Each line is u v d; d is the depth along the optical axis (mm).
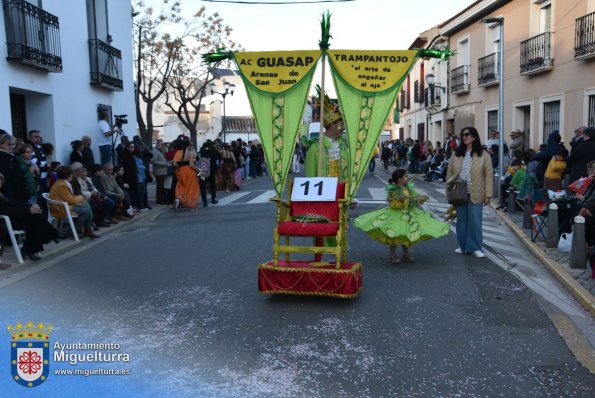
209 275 7320
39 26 12203
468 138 8156
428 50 5980
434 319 5523
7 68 11281
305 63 6090
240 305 5988
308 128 6875
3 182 7797
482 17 23516
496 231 10805
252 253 8648
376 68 6035
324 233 5930
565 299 6273
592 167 7637
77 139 14477
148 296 6391
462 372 4312
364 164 6070
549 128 18547
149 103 28578
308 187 6148
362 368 4383
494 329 5254
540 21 19188
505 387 4059
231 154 19547
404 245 7758
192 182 14461
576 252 7211
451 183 8289
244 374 4285
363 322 5430
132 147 13523
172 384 4125
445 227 7672
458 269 7531
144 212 13883
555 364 4469
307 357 4602
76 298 6352
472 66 24891
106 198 11398
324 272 5926
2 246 8141
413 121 38594
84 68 15000
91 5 16031
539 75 18875
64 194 9773
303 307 5898
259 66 6164
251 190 19734
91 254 8977
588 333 5207
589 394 3951
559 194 9133
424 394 3955
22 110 13008
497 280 6996
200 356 4633
